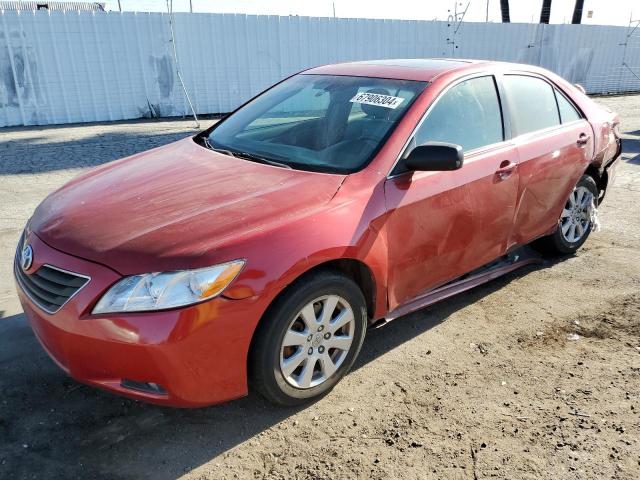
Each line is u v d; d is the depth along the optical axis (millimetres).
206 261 2438
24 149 9266
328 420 2885
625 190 7133
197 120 12523
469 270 3775
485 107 3795
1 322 3744
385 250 3064
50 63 11891
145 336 2375
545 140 4156
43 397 3000
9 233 5367
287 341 2744
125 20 12281
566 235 4836
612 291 4340
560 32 18594
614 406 3014
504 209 3828
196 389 2523
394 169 3156
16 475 2480
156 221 2682
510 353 3504
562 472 2562
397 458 2635
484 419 2904
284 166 3277
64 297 2516
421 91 3488
